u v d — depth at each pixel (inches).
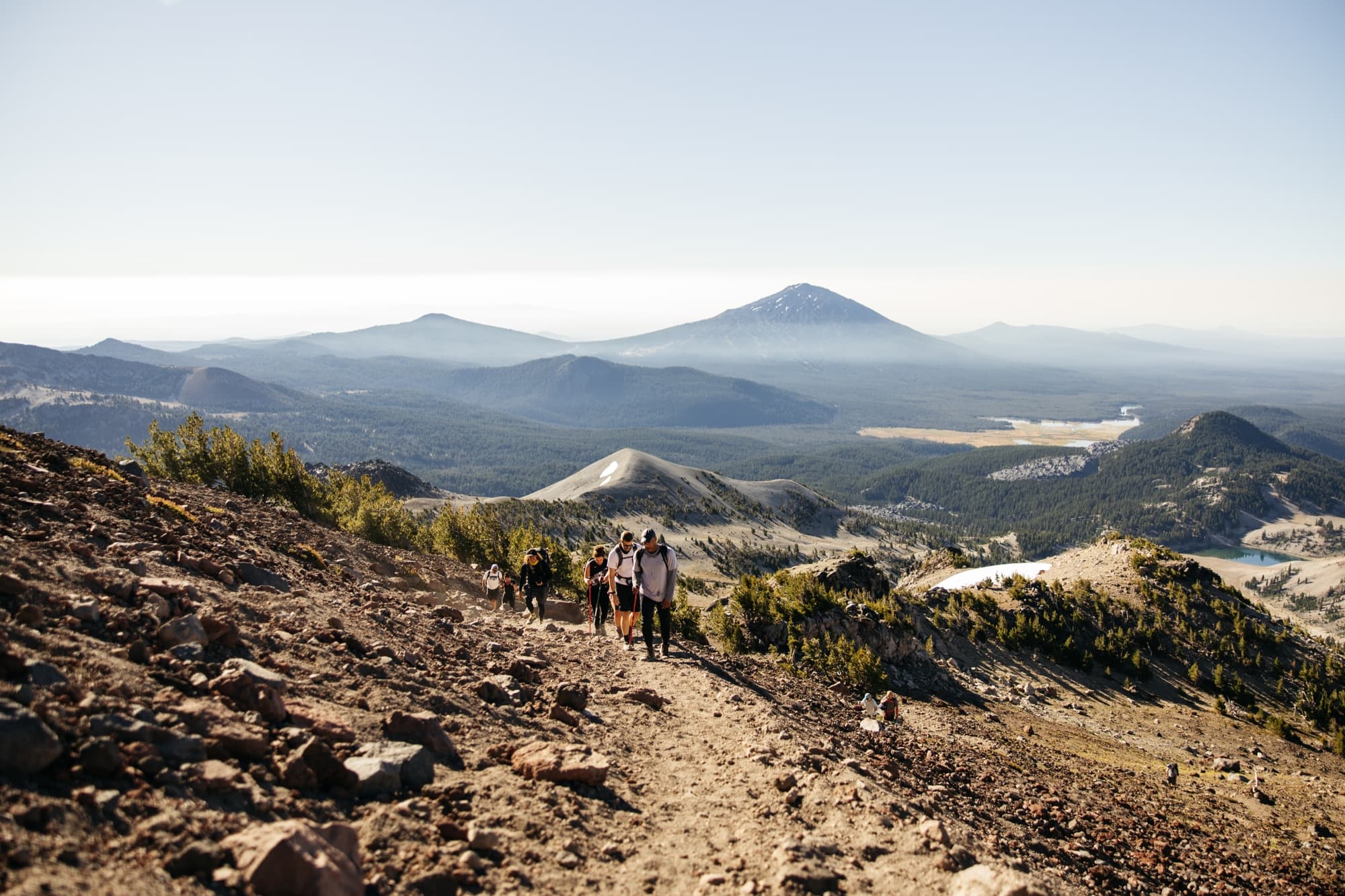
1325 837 838.5
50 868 126.4
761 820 261.4
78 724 167.2
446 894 173.6
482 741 273.7
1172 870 410.0
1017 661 2645.2
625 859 219.3
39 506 339.0
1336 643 4463.6
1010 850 315.3
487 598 862.5
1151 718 2263.8
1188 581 3873.0
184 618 244.5
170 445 948.6
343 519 1053.8
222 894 140.3
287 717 220.7
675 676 498.0
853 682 1237.7
